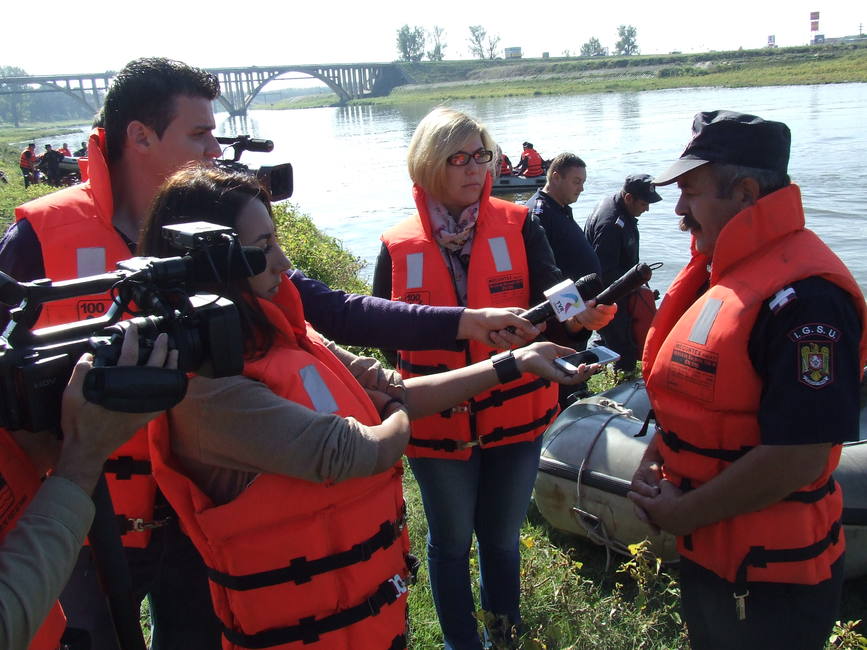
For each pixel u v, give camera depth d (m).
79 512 1.42
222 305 1.50
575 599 3.47
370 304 2.63
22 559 1.33
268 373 1.84
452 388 2.36
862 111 37.78
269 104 193.00
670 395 2.28
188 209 1.89
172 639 2.47
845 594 3.64
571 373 2.33
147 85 2.39
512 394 2.97
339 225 18.62
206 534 1.82
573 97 80.81
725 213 2.23
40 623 1.34
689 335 2.20
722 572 2.19
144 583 2.46
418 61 147.38
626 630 3.32
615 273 6.54
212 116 2.54
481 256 3.10
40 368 1.38
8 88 133.88
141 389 1.35
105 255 2.47
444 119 3.05
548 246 3.27
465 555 3.12
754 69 90.75
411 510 4.44
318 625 1.86
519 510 3.12
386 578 1.95
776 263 2.06
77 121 160.00
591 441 4.02
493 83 122.94
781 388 1.97
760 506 2.07
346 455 1.78
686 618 2.39
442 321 2.59
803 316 1.96
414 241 3.17
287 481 1.80
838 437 1.94
